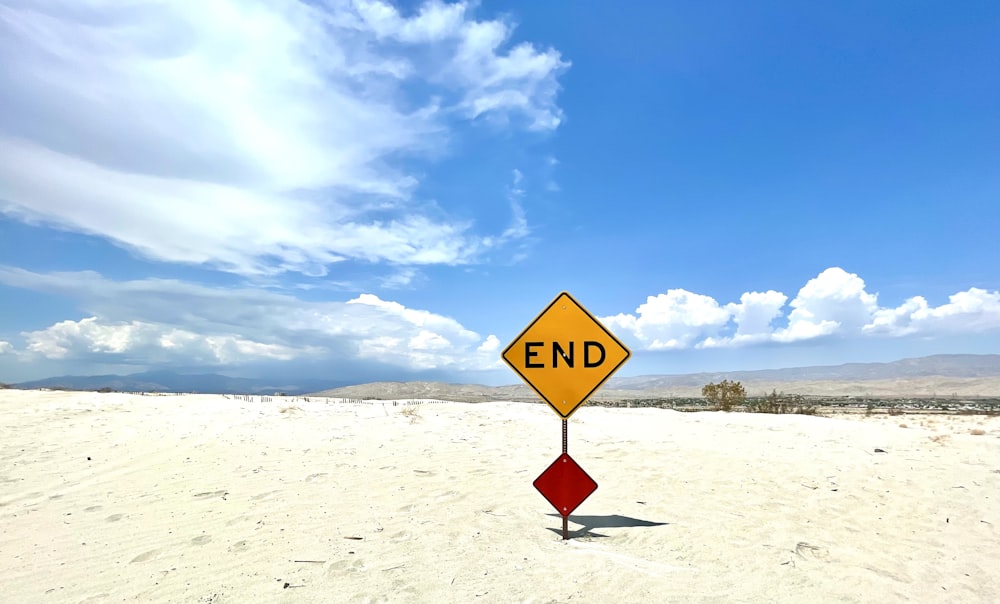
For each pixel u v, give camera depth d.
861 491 9.18
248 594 4.60
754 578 5.27
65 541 6.12
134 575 5.07
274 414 17.30
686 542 6.43
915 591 5.11
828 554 6.11
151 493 8.41
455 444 13.97
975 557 6.10
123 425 14.84
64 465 10.29
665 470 10.95
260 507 7.64
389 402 24.92
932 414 39.44
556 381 6.96
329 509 7.57
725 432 16.73
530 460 11.98
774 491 9.18
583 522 7.30
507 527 6.89
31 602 4.46
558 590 4.80
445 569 5.25
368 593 4.63
